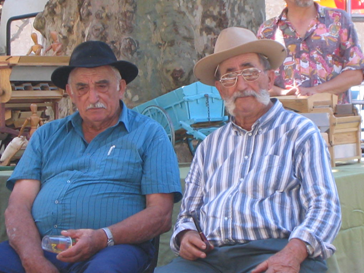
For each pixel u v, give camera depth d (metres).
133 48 5.53
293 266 1.93
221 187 2.31
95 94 2.58
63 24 7.16
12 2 10.79
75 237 2.23
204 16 5.58
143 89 5.58
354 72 3.74
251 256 2.15
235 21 5.73
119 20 5.61
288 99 3.40
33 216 2.55
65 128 2.74
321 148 2.17
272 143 2.26
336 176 2.71
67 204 2.47
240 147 2.31
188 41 5.48
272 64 2.52
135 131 2.61
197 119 4.42
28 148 2.72
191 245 2.23
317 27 3.81
